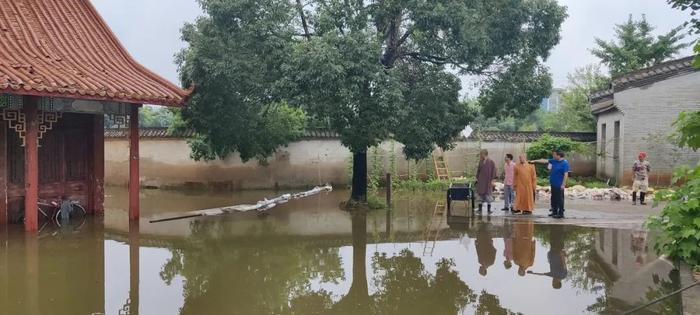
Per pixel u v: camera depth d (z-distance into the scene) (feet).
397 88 42.55
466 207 52.60
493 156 79.46
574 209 50.67
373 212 49.26
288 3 44.83
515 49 47.98
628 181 67.26
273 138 64.54
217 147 59.67
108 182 72.13
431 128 48.06
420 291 25.16
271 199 57.57
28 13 40.96
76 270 28.19
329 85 40.63
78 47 40.88
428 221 44.11
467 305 23.00
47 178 41.22
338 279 27.32
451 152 78.48
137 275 27.45
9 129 38.65
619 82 67.72
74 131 42.96
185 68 49.21
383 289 25.62
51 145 41.42
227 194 63.36
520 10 45.96
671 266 28.48
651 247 33.55
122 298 23.73
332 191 67.56
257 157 67.31
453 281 26.66
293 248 34.06
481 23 45.21
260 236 37.63
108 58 41.70
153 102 37.68
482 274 27.84
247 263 30.25
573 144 76.18
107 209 49.90
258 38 44.60
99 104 39.22
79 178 43.50
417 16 43.88
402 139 48.24
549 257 31.32
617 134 71.61
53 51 38.83
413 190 69.41
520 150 79.97
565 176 45.16
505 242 35.70
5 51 35.81
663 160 66.54
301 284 26.45
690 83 66.23
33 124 35.29
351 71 41.50
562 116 110.83
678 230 24.95
